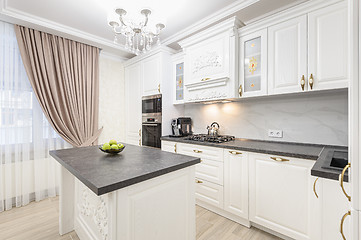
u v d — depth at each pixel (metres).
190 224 1.45
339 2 1.60
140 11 1.59
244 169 1.97
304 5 1.77
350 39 0.70
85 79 3.20
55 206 2.55
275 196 1.75
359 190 0.68
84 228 1.69
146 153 1.70
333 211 1.11
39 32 2.69
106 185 0.90
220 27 2.36
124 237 1.03
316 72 1.73
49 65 2.77
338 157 1.53
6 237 1.86
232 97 2.31
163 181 1.24
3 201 2.44
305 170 1.57
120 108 3.86
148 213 1.16
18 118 2.57
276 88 2.00
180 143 2.70
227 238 1.81
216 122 2.97
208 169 2.32
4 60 2.45
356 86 0.68
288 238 1.75
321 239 1.16
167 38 3.19
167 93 3.17
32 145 2.71
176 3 2.23
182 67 3.10
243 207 1.98
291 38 1.88
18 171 2.56
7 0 2.14
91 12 2.40
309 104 2.09
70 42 2.99
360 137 0.67
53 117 2.81
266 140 2.43
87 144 3.16
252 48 2.21
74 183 1.97
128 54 3.76
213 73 2.49
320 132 2.02
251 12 2.34
